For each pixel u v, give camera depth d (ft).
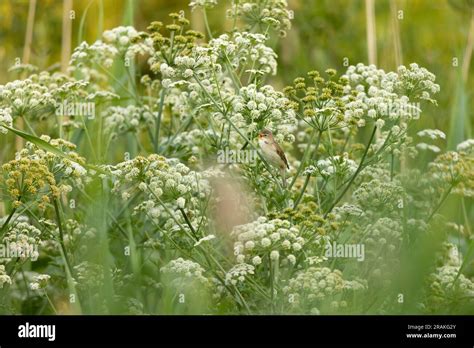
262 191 31.01
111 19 55.11
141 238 33.86
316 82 30.96
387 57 48.29
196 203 31.19
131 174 28.73
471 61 49.98
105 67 40.47
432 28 53.88
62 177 29.68
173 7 59.57
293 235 27.30
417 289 27.12
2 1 50.03
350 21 56.54
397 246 30.27
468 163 31.27
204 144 35.78
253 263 28.40
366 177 34.24
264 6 35.22
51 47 51.01
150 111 37.47
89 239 30.27
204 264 29.35
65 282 31.60
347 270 30.09
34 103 32.40
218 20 53.36
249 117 30.35
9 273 31.07
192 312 27.96
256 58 32.91
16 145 39.09
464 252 35.35
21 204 28.53
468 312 29.58
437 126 44.45
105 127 37.35
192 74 30.04
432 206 32.55
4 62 48.98
